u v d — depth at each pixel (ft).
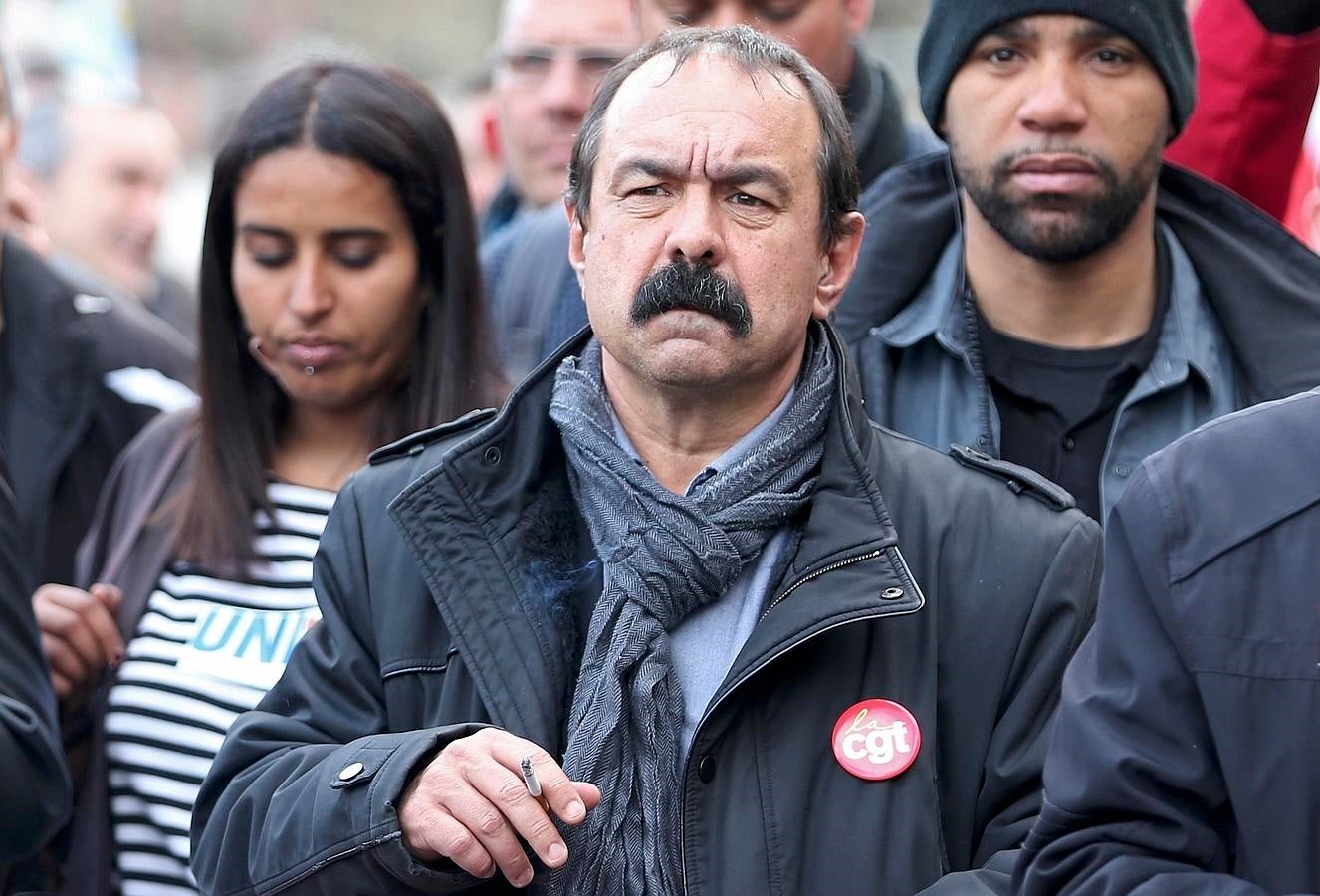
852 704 23.16
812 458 24.17
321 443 30.71
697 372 23.27
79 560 32.53
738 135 23.54
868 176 34.99
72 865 29.55
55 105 61.87
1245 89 32.30
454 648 24.09
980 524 24.39
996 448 28.99
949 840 23.16
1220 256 29.76
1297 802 19.52
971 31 28.81
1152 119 28.58
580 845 22.80
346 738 24.56
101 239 60.75
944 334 29.63
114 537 31.73
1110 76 28.40
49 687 28.89
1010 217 28.66
